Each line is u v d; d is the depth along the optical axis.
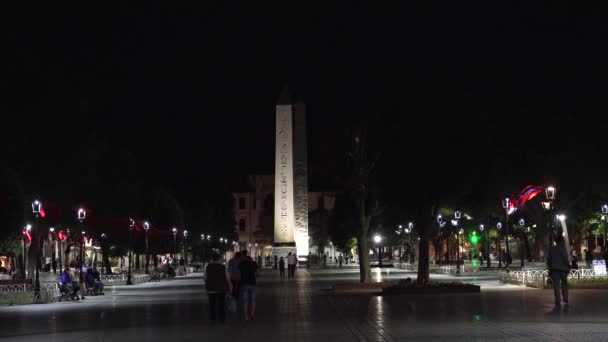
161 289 53.81
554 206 58.09
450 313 26.39
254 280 26.19
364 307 30.69
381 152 43.00
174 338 21.03
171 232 94.75
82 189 61.94
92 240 86.12
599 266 43.75
